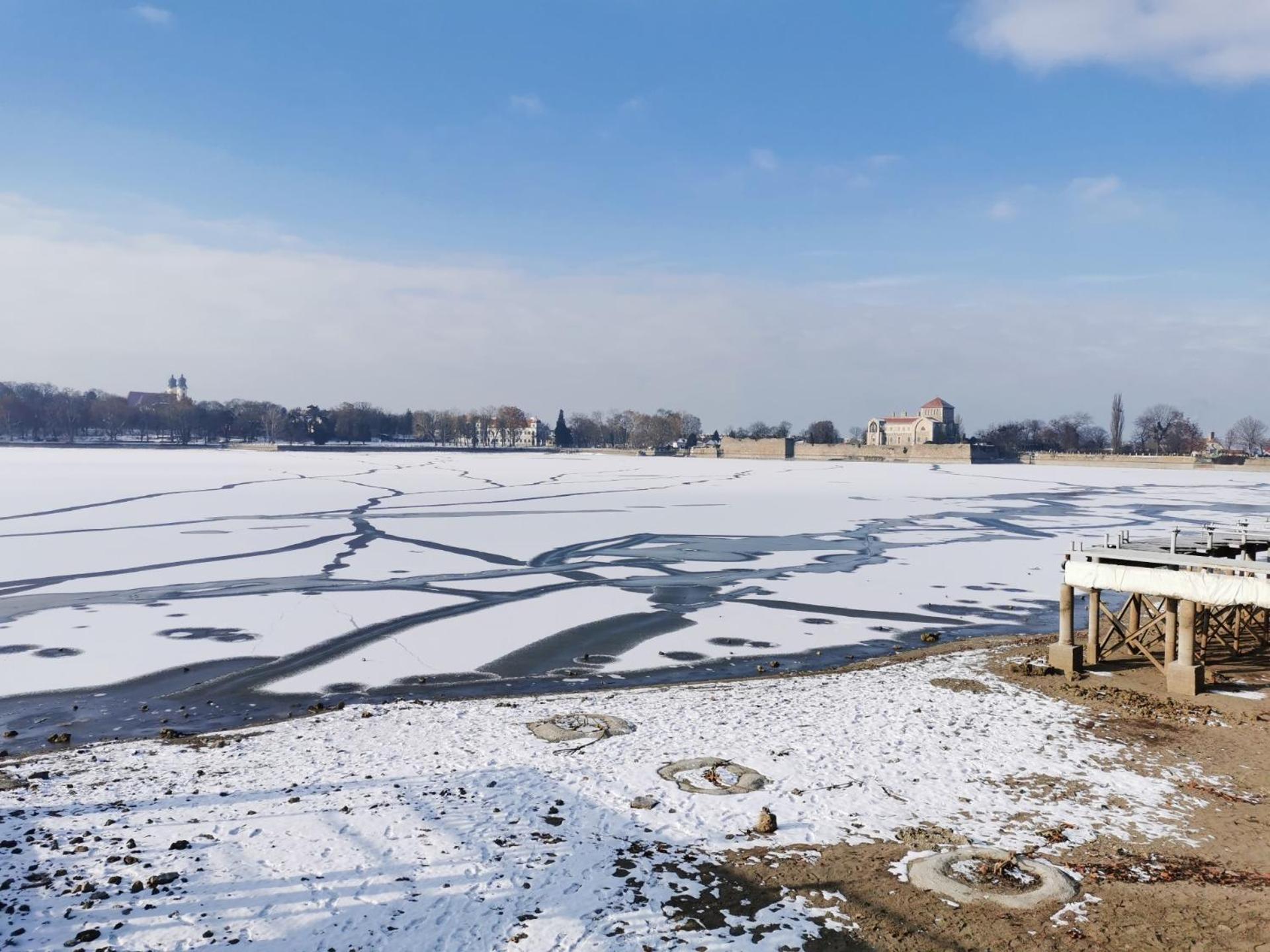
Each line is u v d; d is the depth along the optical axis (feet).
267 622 97.04
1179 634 68.39
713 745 56.24
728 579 126.31
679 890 37.55
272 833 42.70
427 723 61.72
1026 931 34.47
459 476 364.17
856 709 64.54
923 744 56.44
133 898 36.29
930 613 106.22
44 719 65.46
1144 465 511.81
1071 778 50.67
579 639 91.20
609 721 61.72
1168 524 200.03
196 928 34.12
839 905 36.40
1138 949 33.19
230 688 73.36
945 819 44.93
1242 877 38.68
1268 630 82.07
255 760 53.93
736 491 295.07
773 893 37.37
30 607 104.68
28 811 45.47
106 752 56.29
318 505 228.43
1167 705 64.44
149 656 83.20
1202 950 33.12
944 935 34.17
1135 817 45.27
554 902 36.37
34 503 226.38
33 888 36.96
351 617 99.40
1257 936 33.88
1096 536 176.65
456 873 38.83
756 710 64.64
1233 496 286.25
